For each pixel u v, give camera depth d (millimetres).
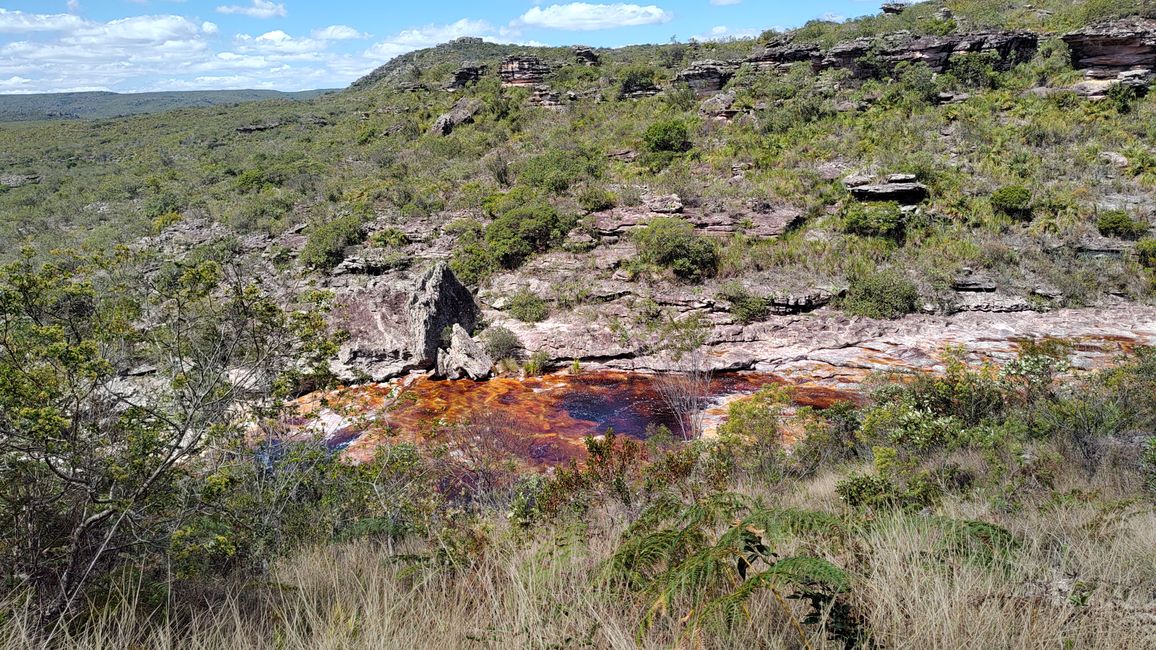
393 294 23500
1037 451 7609
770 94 48656
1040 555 3178
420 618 2904
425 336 22156
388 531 5918
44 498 3770
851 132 40750
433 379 21953
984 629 2221
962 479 6934
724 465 9008
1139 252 27531
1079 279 26891
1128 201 30328
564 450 15695
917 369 19594
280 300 6047
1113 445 7578
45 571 3674
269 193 47375
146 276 5426
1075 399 9320
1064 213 30156
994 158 34906
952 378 11445
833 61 51656
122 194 53906
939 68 47500
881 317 25062
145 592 3545
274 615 3295
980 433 8609
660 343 23031
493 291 27969
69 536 3801
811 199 32719
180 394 4805
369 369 21781
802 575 2428
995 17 58562
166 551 4062
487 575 3408
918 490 5711
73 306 4680
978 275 27141
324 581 3900
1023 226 29984
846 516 4117
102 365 4055
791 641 2270
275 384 5215
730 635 2279
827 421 12078
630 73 60688
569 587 3152
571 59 80562
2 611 2820
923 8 67562
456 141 56656
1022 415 9633
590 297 26453
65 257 5023
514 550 4141
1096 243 28234
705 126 46688
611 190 36719
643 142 44781
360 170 53188
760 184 35406
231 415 5133
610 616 2580
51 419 3498
